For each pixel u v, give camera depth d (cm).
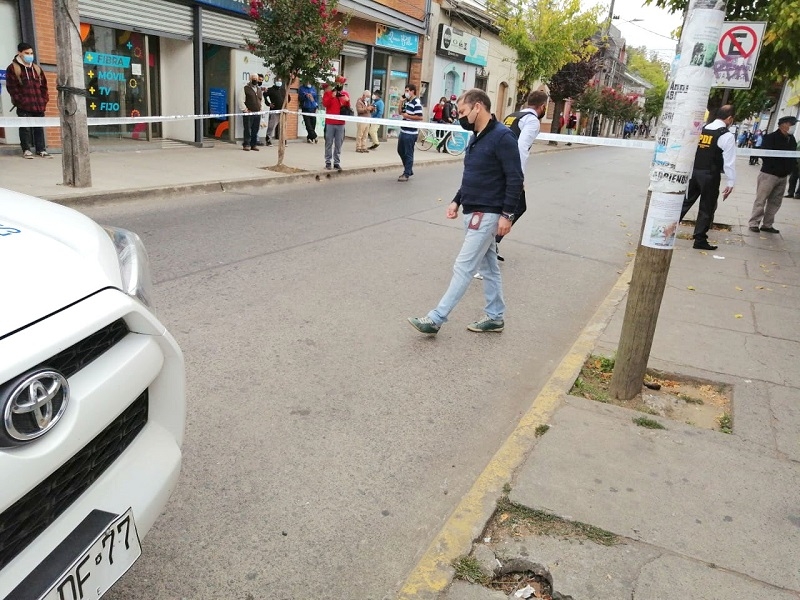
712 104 948
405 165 1318
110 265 203
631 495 297
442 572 246
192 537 268
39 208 230
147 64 1395
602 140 937
